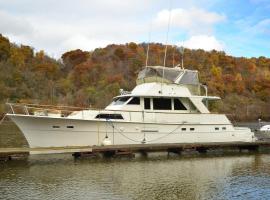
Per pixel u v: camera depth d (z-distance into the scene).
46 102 83.56
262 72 115.00
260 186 15.69
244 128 26.16
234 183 16.20
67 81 103.44
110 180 16.44
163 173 18.17
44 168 18.81
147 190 14.84
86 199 13.46
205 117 24.45
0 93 85.19
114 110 22.38
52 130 21.41
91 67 109.25
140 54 113.75
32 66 112.81
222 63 110.94
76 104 83.62
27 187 15.06
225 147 24.98
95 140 22.09
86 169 18.70
